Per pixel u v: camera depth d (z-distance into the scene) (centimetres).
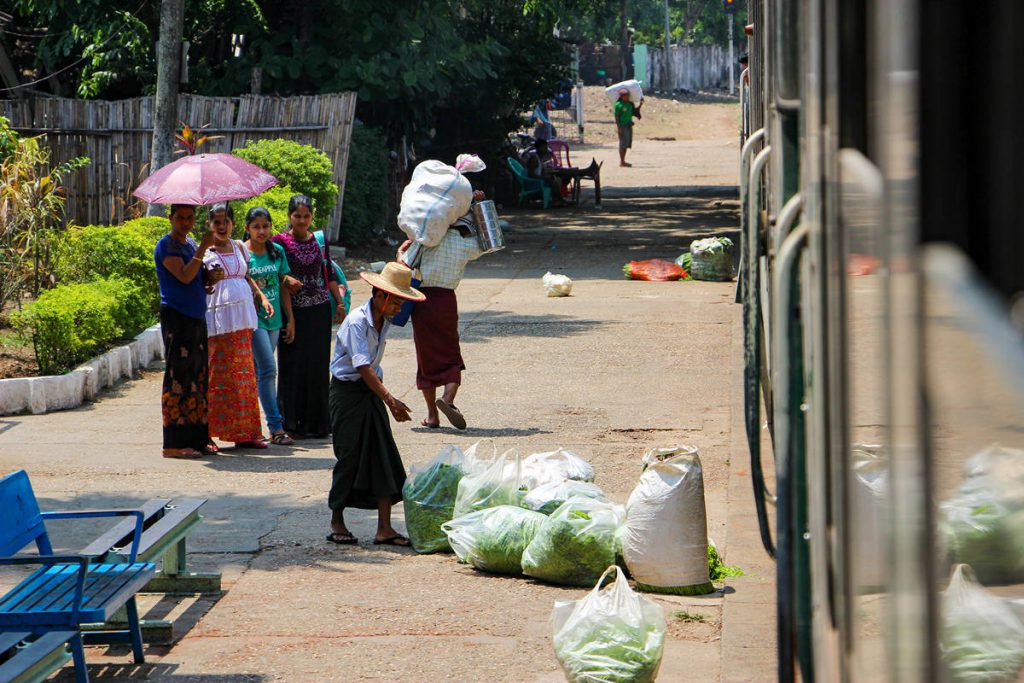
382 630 859
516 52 4066
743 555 979
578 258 2975
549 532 943
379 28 3316
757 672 743
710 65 11706
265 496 1208
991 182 162
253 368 1391
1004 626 153
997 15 161
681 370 1741
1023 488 142
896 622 176
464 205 1427
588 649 728
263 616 891
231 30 3362
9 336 1920
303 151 2678
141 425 1512
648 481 909
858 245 226
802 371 346
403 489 1057
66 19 3203
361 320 1018
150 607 912
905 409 167
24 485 783
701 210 3972
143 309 1933
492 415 1519
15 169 2103
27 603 715
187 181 1334
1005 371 134
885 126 180
